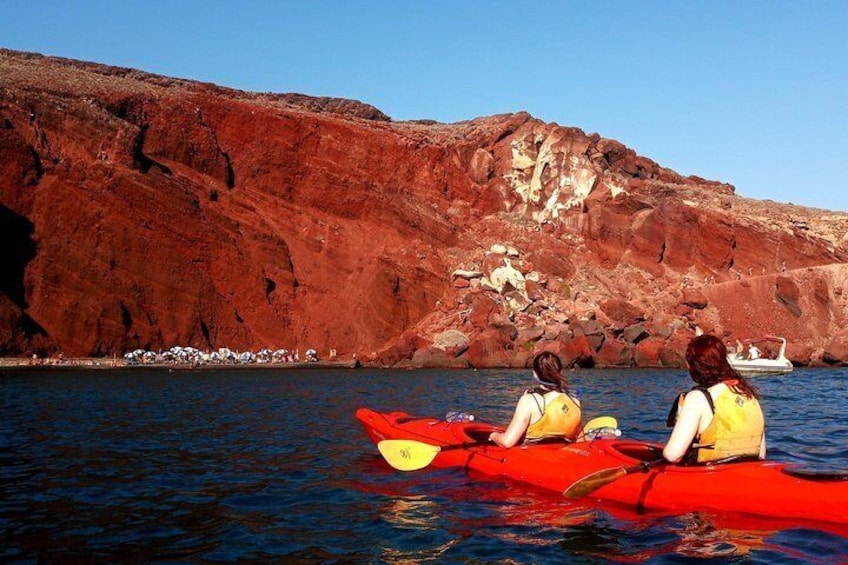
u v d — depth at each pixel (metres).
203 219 43.25
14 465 9.73
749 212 58.06
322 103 68.75
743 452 6.91
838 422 14.82
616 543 6.27
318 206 50.03
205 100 51.00
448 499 7.82
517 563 5.91
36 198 38.59
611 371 36.56
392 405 18.53
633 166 61.94
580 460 7.84
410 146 53.78
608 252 52.31
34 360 33.47
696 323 46.91
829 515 6.19
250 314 42.41
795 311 48.78
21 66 47.19
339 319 44.12
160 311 39.16
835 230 62.47
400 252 48.03
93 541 6.52
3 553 6.17
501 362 38.62
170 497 8.09
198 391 22.17
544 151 54.94
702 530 6.39
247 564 5.96
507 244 50.97
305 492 8.33
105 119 43.03
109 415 15.56
